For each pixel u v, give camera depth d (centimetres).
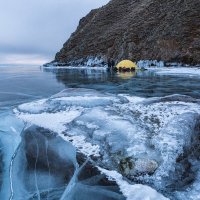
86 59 5769
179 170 583
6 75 3123
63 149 668
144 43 4562
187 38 3953
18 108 977
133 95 1374
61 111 912
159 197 516
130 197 523
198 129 723
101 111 827
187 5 4325
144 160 586
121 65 3450
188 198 525
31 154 676
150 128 718
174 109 850
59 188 581
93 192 551
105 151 636
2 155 695
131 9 6053
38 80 2386
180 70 3116
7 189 585
